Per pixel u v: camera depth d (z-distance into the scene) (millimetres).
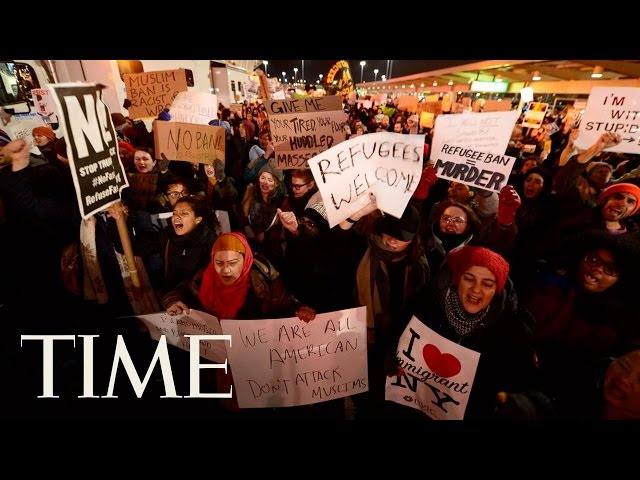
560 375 1610
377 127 5703
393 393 1700
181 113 3197
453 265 1319
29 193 1970
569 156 2271
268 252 1954
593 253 1489
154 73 3131
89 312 2166
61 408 1886
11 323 2113
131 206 1883
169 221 1737
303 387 1646
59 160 2174
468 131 1453
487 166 1457
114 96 6969
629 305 1447
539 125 4527
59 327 2104
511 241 1468
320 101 1874
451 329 1406
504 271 1220
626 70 14883
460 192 1867
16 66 4695
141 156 2559
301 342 1544
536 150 4160
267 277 1562
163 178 1885
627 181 1784
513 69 21734
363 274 1536
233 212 2621
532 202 2303
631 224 1569
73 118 1108
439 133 1502
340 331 1536
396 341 1589
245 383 1642
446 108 6328
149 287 1922
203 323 1725
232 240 1477
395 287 1523
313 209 1622
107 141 1301
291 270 1673
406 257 1470
